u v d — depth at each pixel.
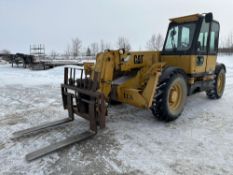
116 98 3.71
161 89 3.61
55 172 2.31
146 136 3.22
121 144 2.95
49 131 3.38
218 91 5.67
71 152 2.73
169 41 4.54
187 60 4.20
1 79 9.20
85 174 2.28
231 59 21.11
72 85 3.54
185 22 4.29
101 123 3.11
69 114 3.69
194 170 2.35
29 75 10.73
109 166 2.42
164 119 3.77
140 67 3.96
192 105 5.01
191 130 3.47
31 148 2.84
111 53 3.46
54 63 15.08
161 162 2.51
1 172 2.31
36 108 4.66
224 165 2.46
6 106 4.81
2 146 2.89
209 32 4.61
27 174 2.28
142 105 3.44
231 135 3.27
